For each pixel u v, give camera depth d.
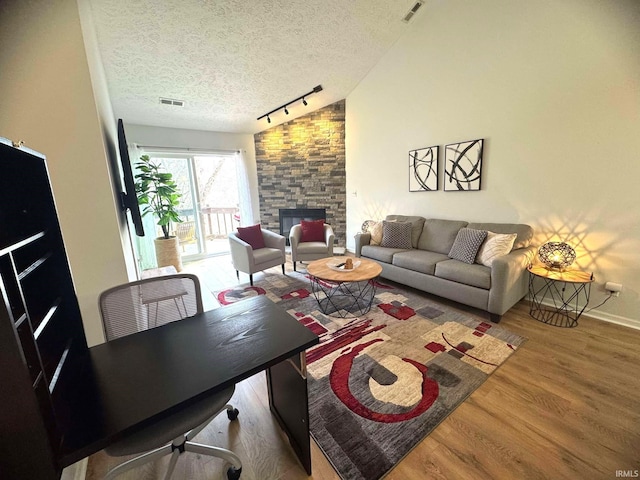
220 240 5.95
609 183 2.27
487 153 3.02
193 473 1.24
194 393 0.83
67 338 1.04
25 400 0.61
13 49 1.40
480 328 2.34
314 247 3.94
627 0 2.04
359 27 3.21
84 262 1.67
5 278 0.65
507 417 1.46
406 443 1.33
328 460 1.26
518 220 2.87
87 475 1.25
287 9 2.59
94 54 1.99
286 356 1.02
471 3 2.94
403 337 2.24
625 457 1.23
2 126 1.43
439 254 3.21
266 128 5.16
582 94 2.32
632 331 2.22
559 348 2.03
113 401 0.81
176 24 2.42
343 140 4.95
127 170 2.27
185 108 3.86
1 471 0.63
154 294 1.29
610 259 2.33
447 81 3.28
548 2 2.41
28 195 0.95
